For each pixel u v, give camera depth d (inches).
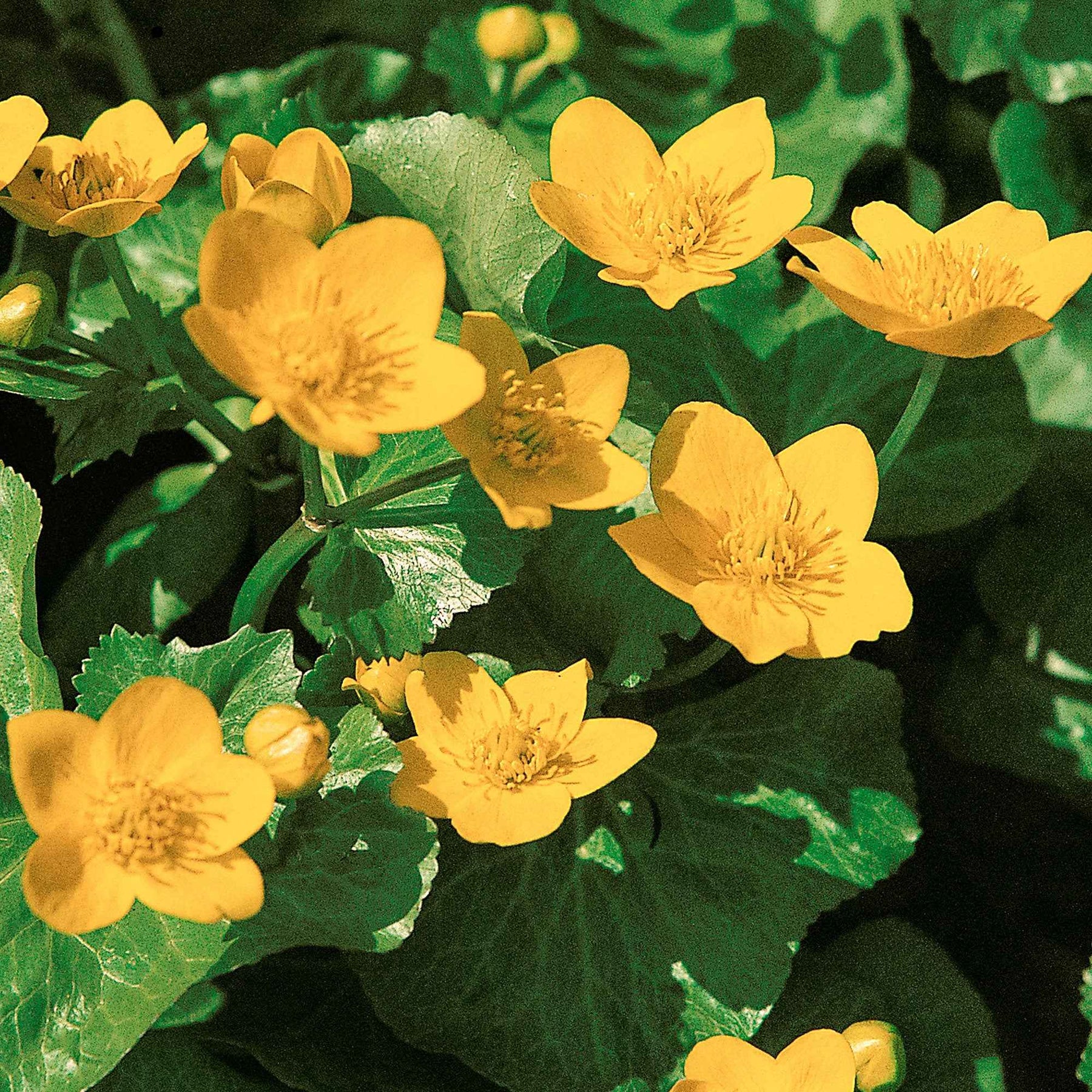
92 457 18.4
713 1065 16.8
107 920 15.5
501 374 16.3
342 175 17.0
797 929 18.9
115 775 15.6
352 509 17.5
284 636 17.3
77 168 17.4
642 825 19.3
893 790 19.4
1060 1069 19.8
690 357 20.3
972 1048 19.0
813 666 19.7
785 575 16.7
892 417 20.4
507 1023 18.6
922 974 19.3
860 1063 17.9
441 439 18.5
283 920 17.0
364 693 17.5
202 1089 18.3
